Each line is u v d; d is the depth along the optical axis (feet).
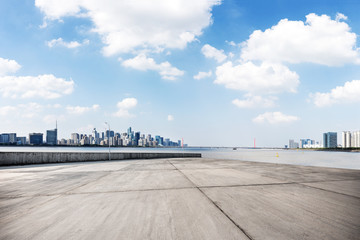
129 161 68.49
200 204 14.98
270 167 42.98
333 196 17.11
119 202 15.76
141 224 11.21
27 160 54.34
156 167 44.60
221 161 63.93
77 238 9.57
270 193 18.34
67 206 14.85
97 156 73.61
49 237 9.72
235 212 13.12
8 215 12.95
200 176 29.45
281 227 10.64
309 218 11.95
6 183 25.13
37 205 15.20
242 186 21.66
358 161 183.83
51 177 30.25
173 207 14.29
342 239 9.27
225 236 9.61
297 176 28.94
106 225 11.13
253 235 9.70
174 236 9.65
